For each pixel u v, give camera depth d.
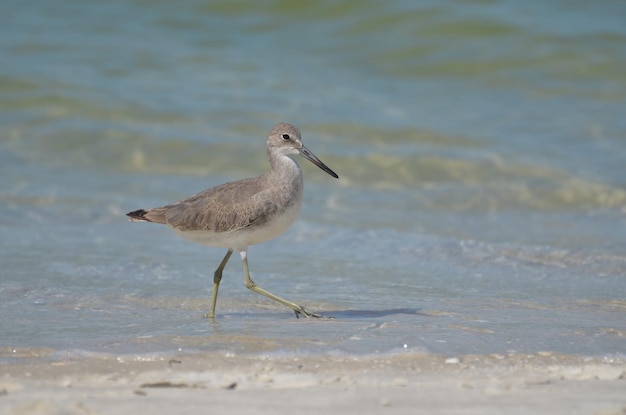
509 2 32.28
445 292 14.14
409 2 32.12
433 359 10.28
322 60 29.80
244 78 28.16
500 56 29.73
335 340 11.09
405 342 10.98
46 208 19.78
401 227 18.94
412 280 14.95
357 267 15.86
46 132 24.28
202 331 11.68
